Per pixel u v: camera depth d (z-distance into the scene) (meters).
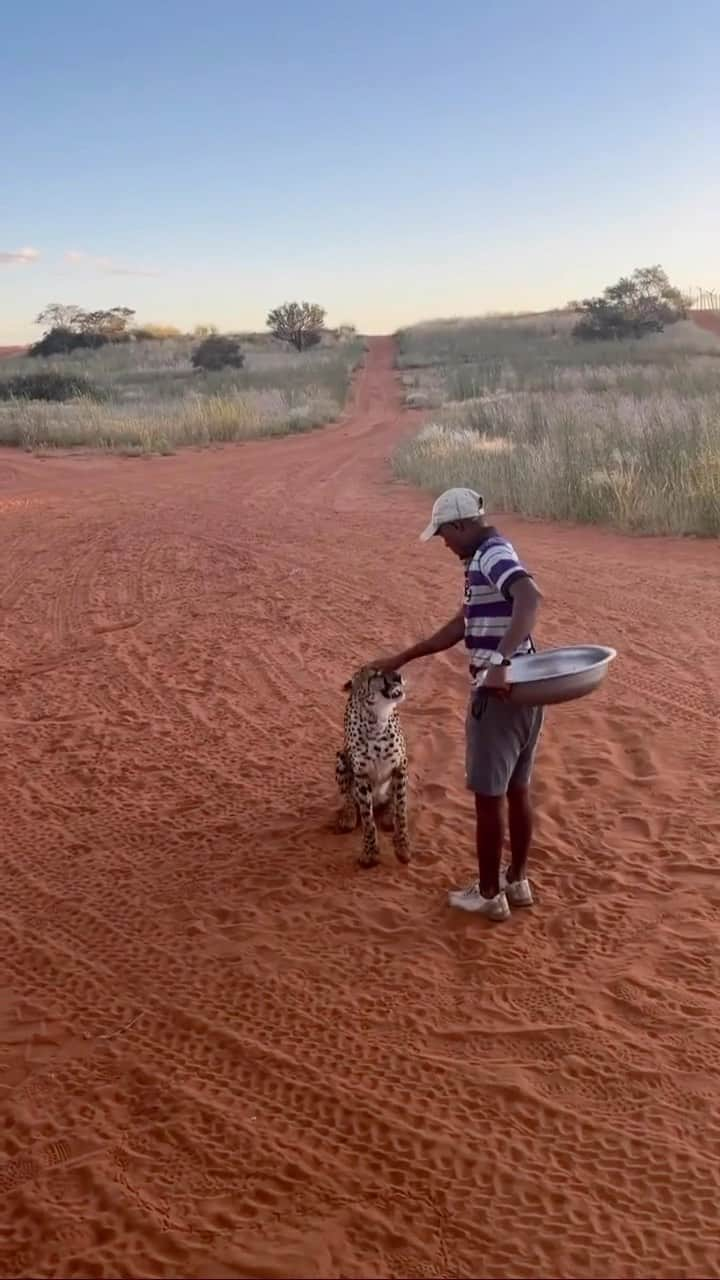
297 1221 3.37
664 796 6.34
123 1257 3.25
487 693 4.70
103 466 26.12
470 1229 3.33
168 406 37.53
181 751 7.35
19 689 8.87
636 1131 3.72
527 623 4.43
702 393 28.52
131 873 5.65
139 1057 4.20
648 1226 3.33
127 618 11.09
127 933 5.09
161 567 13.49
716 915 5.07
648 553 13.29
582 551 13.55
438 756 7.16
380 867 5.63
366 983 4.63
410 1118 3.81
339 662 9.30
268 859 5.74
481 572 4.58
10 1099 3.97
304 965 4.77
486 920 5.10
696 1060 4.08
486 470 18.62
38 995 4.63
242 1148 3.69
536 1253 3.24
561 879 5.46
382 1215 3.39
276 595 11.77
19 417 32.91
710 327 75.00
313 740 7.46
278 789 6.66
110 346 81.19
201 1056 4.19
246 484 22.09
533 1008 4.43
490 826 4.92
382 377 58.28
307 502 19.00
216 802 6.49
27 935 5.10
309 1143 3.71
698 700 7.95
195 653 9.71
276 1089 3.98
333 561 13.44
